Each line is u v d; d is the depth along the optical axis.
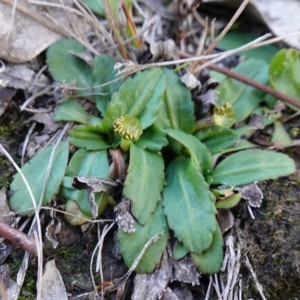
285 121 0.19
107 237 0.16
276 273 0.15
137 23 0.22
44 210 0.16
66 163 0.16
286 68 0.19
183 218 0.15
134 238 0.15
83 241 0.16
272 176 0.16
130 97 0.17
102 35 0.20
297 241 0.15
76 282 0.15
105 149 0.17
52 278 0.15
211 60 0.19
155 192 0.16
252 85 0.19
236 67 0.20
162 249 0.15
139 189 0.16
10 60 0.18
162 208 0.16
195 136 0.18
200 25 0.23
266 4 0.22
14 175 0.16
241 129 0.19
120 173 0.17
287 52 0.19
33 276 0.15
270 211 0.16
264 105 0.20
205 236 0.15
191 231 0.15
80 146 0.17
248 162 0.17
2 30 0.18
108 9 0.18
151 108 0.17
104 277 0.15
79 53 0.19
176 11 0.22
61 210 0.16
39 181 0.16
